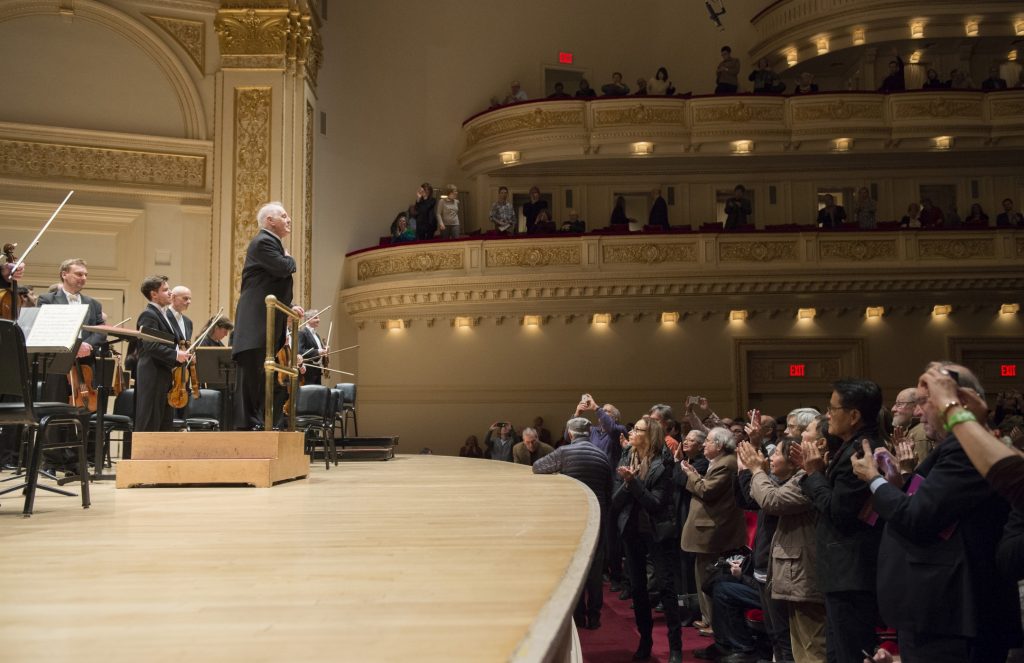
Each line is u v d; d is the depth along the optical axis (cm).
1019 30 1541
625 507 518
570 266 1381
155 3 1165
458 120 1577
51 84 1122
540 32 1625
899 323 1396
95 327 472
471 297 1388
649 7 1656
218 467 436
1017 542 226
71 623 135
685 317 1398
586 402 616
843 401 309
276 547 220
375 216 1511
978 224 1398
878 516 300
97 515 305
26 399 316
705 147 1462
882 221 1544
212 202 1170
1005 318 1395
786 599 369
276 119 1181
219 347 610
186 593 159
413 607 145
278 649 117
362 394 1442
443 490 425
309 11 1229
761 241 1377
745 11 1667
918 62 1609
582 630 583
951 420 211
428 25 1577
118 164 1141
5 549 220
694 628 599
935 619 238
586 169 1565
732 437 505
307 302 1272
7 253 536
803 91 1482
